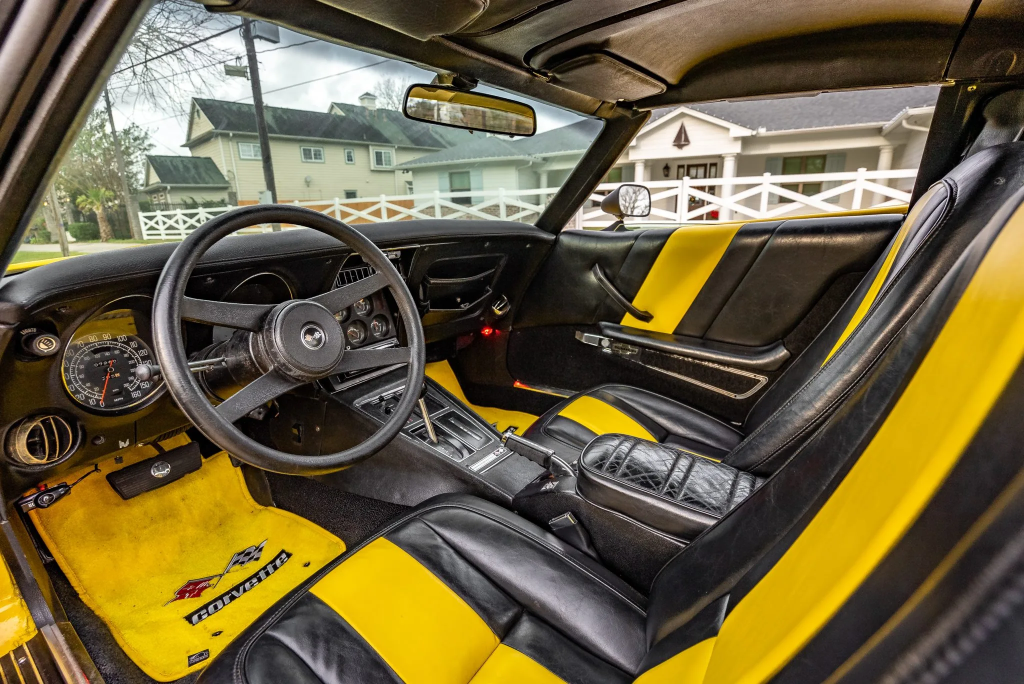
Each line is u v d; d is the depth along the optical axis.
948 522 0.26
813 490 0.59
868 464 0.43
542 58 1.36
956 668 0.24
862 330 0.98
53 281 1.09
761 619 0.48
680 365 2.01
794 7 1.10
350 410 1.64
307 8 0.99
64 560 1.52
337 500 1.75
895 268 1.08
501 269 2.19
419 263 1.89
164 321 0.93
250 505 1.88
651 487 1.09
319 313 1.10
